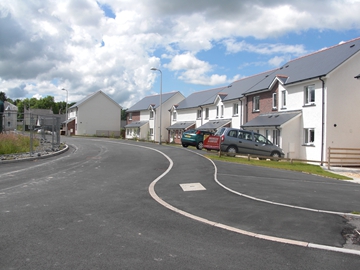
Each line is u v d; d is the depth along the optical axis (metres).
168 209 6.97
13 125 28.66
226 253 4.61
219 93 36.28
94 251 4.58
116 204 7.30
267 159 20.69
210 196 8.33
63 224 5.77
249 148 20.44
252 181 10.91
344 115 20.55
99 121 63.62
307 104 21.73
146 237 5.21
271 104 26.42
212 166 14.38
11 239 4.99
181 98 53.78
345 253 4.68
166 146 27.94
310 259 4.45
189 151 22.11
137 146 27.58
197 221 6.14
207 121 39.53
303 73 23.12
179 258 4.40
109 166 13.96
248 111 30.16
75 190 8.76
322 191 9.63
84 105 62.25
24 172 11.84
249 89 30.41
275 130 23.25
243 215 6.61
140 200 7.74
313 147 21.02
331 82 20.31
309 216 6.60
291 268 4.15
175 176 11.47
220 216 6.51
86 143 31.81
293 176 13.05
